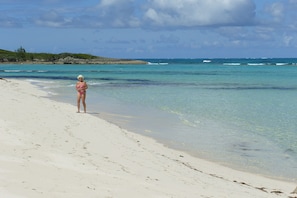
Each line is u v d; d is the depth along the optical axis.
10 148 13.30
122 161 14.24
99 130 20.61
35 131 17.56
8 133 16.09
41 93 43.28
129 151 16.36
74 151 14.69
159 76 89.44
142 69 139.50
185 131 22.50
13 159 11.55
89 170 11.75
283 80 75.25
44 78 76.31
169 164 14.95
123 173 12.19
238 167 15.66
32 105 27.36
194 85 60.94
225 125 24.69
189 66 181.75
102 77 84.00
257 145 19.34
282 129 23.47
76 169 11.60
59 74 95.50
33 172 10.32
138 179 11.56
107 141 17.89
